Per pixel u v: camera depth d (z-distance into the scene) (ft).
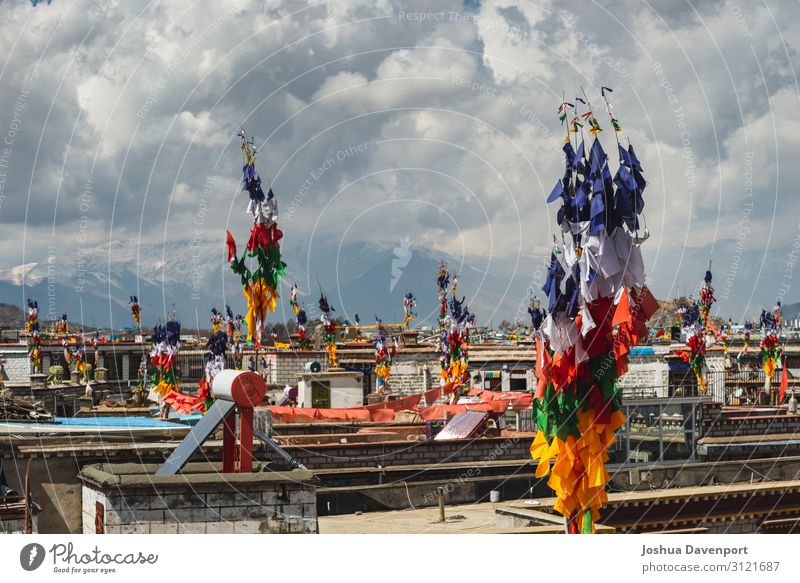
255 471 85.51
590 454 74.18
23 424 111.86
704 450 154.71
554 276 73.97
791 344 293.23
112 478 79.10
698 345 193.06
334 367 217.56
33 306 234.38
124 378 260.62
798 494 132.87
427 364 244.83
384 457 134.92
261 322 99.86
